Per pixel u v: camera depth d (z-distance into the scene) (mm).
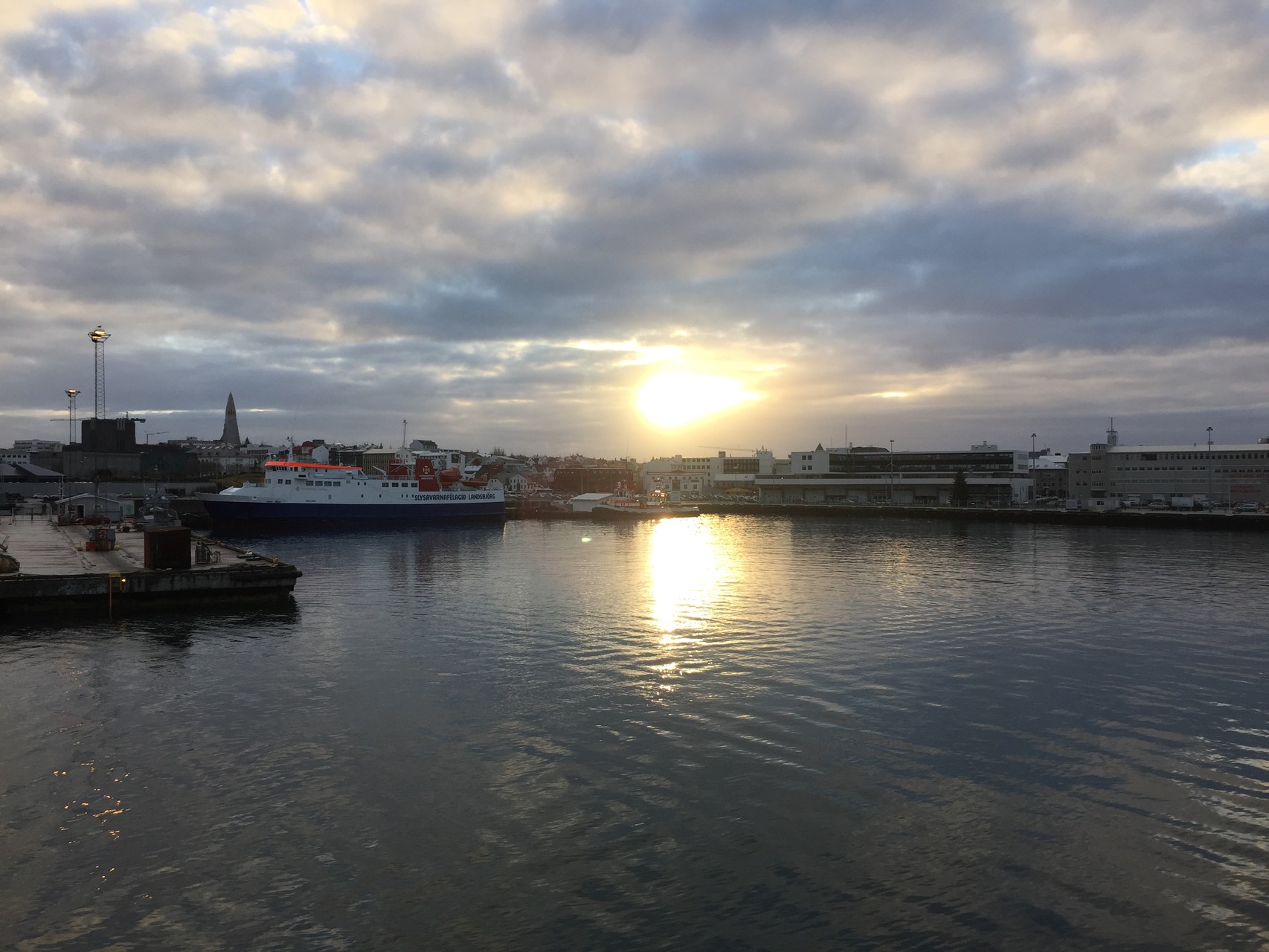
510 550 105438
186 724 29219
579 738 27906
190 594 54188
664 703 31922
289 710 30953
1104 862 19750
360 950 16359
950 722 29766
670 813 22156
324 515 142375
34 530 96125
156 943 16562
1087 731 28875
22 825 21375
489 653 40688
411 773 24859
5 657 39312
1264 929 17125
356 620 50125
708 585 67750
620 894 18250
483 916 17469
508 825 21438
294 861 19656
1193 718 30500
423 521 160625
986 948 16391
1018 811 22422
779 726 29172
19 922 17188
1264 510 156000
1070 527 148500
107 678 35656
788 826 21422
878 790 23703
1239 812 22422
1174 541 114000
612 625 48688
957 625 48125
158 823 21500
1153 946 16531
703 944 16500
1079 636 45031
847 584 68125
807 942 16578
